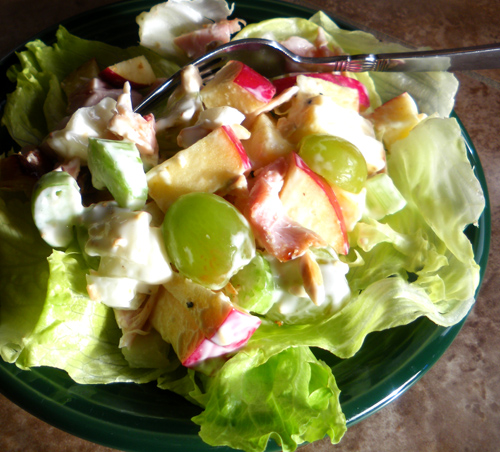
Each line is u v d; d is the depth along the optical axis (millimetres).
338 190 177
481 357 223
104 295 160
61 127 192
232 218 159
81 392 163
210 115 180
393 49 237
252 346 163
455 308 183
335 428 157
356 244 187
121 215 160
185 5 225
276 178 171
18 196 182
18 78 210
